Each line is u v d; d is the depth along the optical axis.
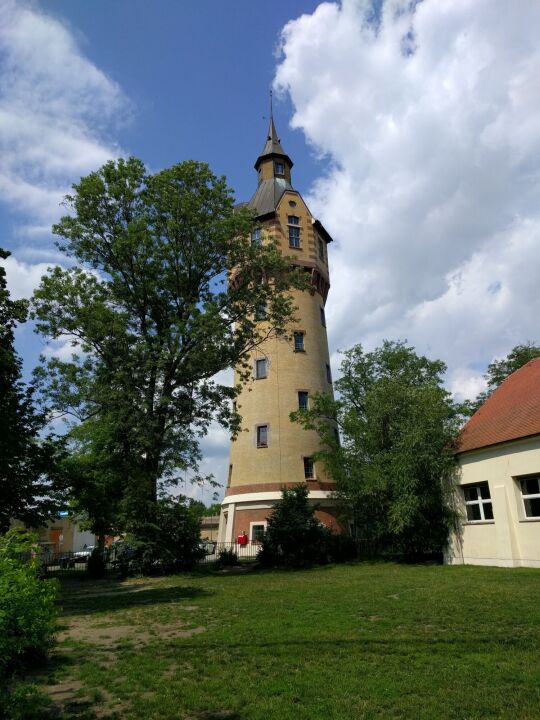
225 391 27.11
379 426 26.69
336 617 11.36
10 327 18.97
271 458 36.38
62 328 24.56
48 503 18.23
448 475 22.98
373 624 10.46
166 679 7.49
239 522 35.75
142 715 6.20
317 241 43.41
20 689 5.32
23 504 17.58
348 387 31.47
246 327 28.27
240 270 29.58
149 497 24.28
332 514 35.16
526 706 5.95
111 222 26.61
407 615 11.13
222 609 13.44
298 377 38.56
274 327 29.34
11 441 17.05
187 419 25.81
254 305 28.48
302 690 6.74
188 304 26.19
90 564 25.86
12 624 5.31
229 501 36.94
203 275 28.31
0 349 17.62
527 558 18.75
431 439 23.34
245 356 28.77
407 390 27.05
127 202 26.56
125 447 25.45
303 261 41.44
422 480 23.28
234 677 7.43
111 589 19.94
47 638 8.50
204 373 26.20
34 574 6.04
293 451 36.50
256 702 6.44
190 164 27.25
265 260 28.48
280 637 9.67
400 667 7.52
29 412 18.17
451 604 12.05
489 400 24.77
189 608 13.93
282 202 42.72
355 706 6.18
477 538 21.19
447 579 16.73
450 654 8.02
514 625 9.70
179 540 24.91
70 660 8.66
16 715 5.48
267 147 47.06
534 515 19.02
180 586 19.61
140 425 23.42
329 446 31.06
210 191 27.30
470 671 7.17
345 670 7.50
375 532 26.27
